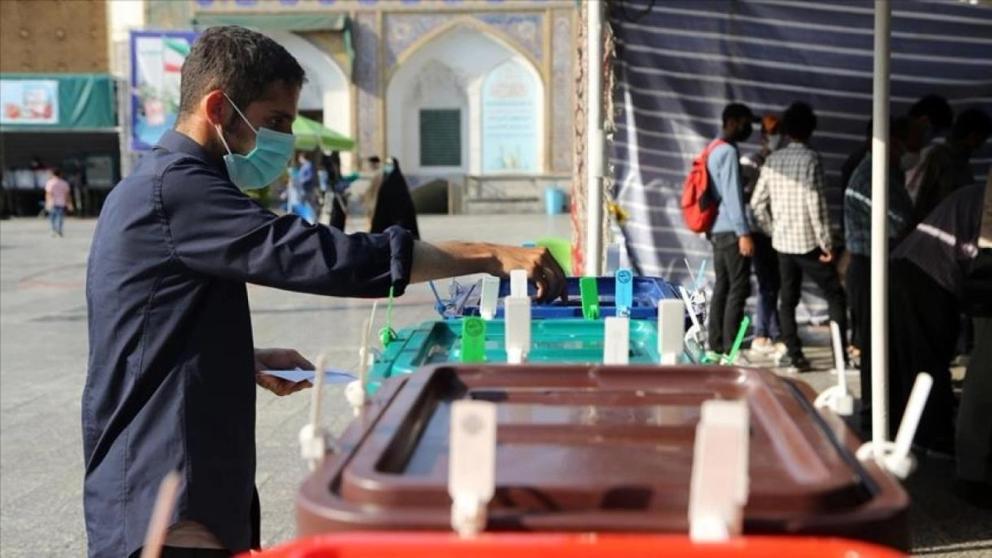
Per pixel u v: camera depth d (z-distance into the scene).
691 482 1.14
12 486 4.80
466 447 1.02
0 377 7.19
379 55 26.08
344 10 25.86
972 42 7.14
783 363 6.82
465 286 3.73
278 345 8.20
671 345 1.89
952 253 4.75
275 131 2.26
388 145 26.55
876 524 1.08
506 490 1.11
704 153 6.75
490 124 26.64
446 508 1.09
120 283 2.05
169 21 25.77
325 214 20.17
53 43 26.81
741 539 1.00
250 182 2.31
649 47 7.15
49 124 25.16
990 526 4.06
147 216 2.04
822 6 6.95
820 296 8.09
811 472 1.17
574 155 6.50
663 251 7.52
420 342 2.26
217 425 2.10
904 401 4.93
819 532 1.07
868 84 7.41
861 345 5.37
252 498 2.24
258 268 1.99
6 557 3.98
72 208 26.44
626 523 1.06
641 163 7.41
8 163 27.12
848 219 5.74
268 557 1.14
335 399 6.16
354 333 8.70
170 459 2.04
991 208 4.26
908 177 6.84
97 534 2.07
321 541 1.02
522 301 1.88
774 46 7.18
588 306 2.79
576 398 1.58
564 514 1.08
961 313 4.83
